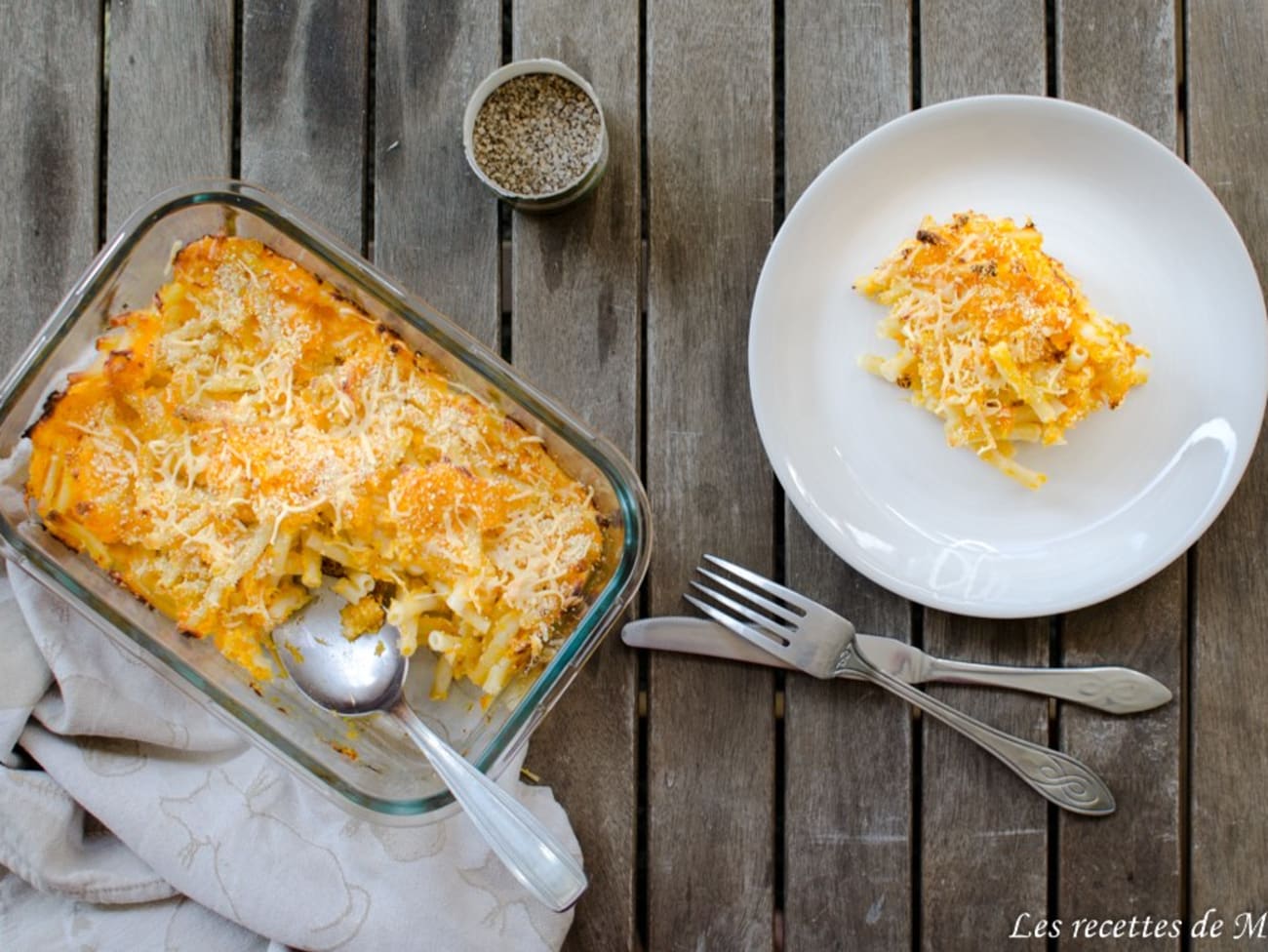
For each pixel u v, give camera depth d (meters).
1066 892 1.34
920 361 1.31
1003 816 1.35
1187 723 1.35
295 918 1.30
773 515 1.37
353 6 1.40
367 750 1.30
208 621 1.24
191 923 1.36
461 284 1.39
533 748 1.36
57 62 1.40
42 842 1.32
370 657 1.26
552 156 1.34
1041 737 1.34
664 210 1.38
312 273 1.28
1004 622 1.35
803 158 1.38
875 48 1.38
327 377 1.25
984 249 1.27
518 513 1.24
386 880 1.31
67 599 1.24
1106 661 1.35
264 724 1.24
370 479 1.20
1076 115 1.29
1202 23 1.36
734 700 1.36
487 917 1.31
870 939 1.35
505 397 1.26
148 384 1.26
